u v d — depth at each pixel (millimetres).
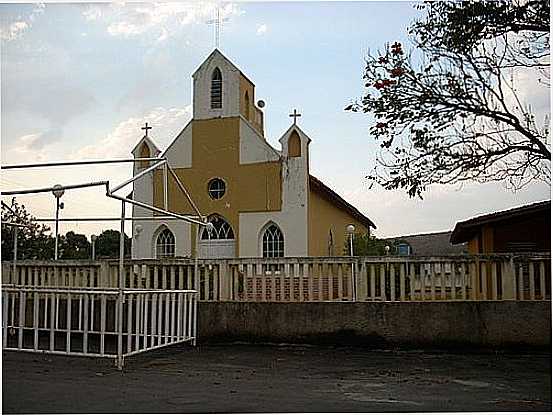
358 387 8008
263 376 8766
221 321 12125
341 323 11625
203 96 22891
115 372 8938
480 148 9695
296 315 11828
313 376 8805
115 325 12336
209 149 22578
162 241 22781
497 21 9352
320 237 23094
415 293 11547
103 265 12805
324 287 11922
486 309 11180
